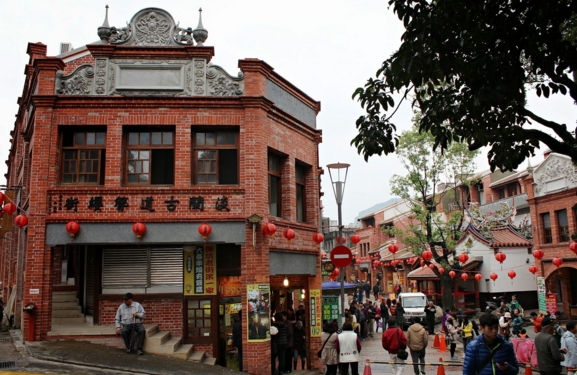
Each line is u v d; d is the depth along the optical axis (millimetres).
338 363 12227
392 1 8266
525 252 31781
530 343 14859
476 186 43312
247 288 13586
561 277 27391
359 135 9086
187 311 14984
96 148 14141
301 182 17250
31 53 14953
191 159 14180
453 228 29297
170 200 13758
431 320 24891
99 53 14156
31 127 15586
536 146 8430
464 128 8992
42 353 11750
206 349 14820
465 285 33625
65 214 13492
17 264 17453
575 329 11242
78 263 16797
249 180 13977
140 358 12422
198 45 14438
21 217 12914
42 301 13195
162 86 14242
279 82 15648
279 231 14836
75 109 13930
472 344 5969
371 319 25375
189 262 15141
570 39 10695
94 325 14500
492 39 8188
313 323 16547
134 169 14195
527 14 8055
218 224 13797
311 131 17359
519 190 37250
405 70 7992
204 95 14258
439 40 7887
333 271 21797
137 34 14398
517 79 8148
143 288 14953
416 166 28609
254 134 14125
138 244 14250
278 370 14406
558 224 27094
